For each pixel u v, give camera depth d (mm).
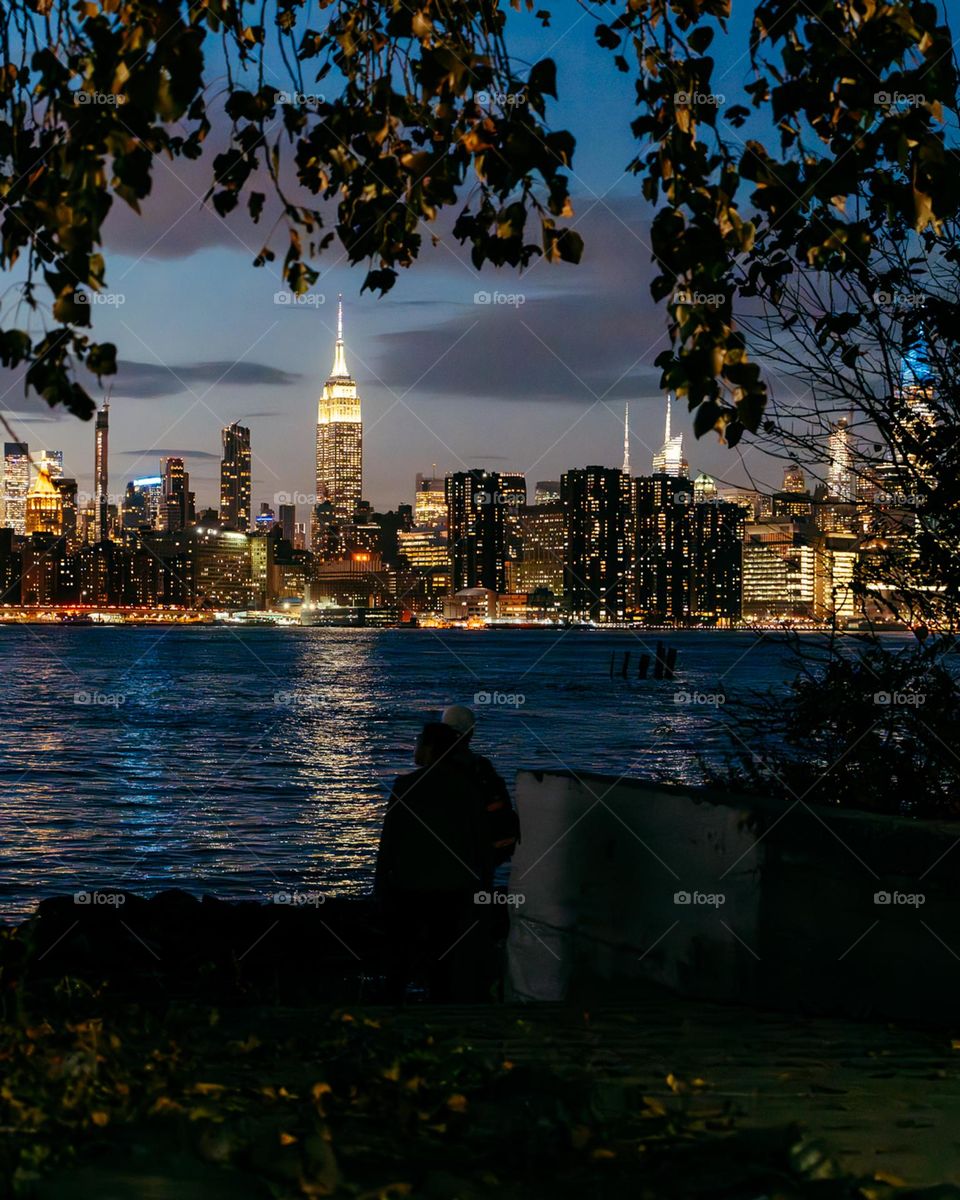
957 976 6430
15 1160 3691
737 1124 4555
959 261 8797
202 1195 3479
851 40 4480
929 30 4410
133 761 46875
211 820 31250
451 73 4418
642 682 102312
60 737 57406
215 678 114875
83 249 3826
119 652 184875
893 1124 4559
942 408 9008
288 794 36875
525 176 4430
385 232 5254
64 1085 4711
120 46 3857
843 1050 6004
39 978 10812
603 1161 3969
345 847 26969
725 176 4566
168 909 13945
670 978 7969
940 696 9203
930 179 4398
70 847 26688
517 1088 5012
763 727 9922
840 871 6945
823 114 4676
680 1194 3623
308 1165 3697
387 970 9477
